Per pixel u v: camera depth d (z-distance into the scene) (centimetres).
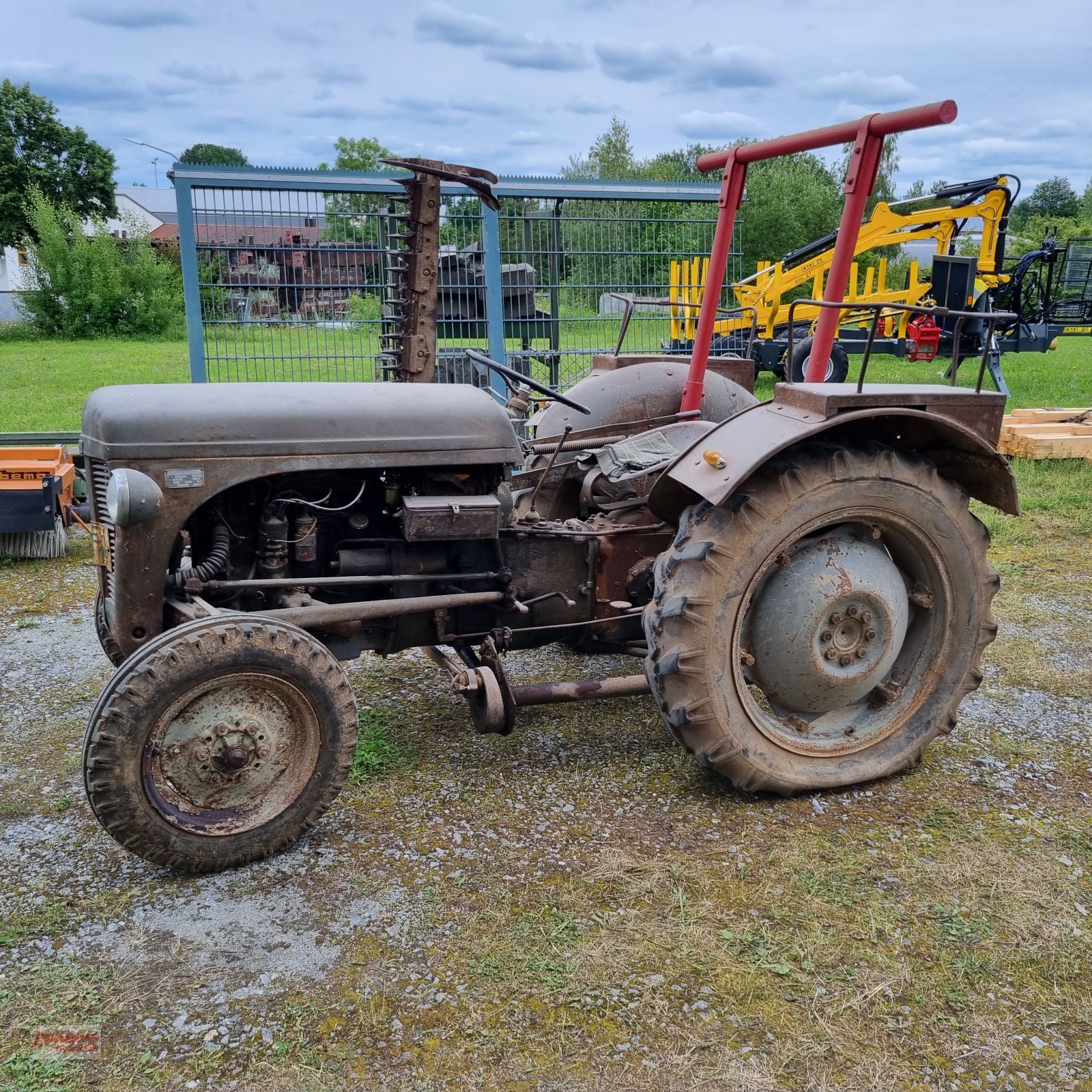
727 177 353
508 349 812
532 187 726
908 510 299
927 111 268
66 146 3750
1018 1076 194
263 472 271
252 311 705
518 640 339
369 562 310
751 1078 192
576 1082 191
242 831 258
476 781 310
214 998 213
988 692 379
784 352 1145
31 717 355
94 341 2533
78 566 548
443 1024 205
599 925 237
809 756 301
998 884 255
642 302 462
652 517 350
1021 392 1263
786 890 252
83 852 271
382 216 614
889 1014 210
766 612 297
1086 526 607
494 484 312
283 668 256
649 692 331
